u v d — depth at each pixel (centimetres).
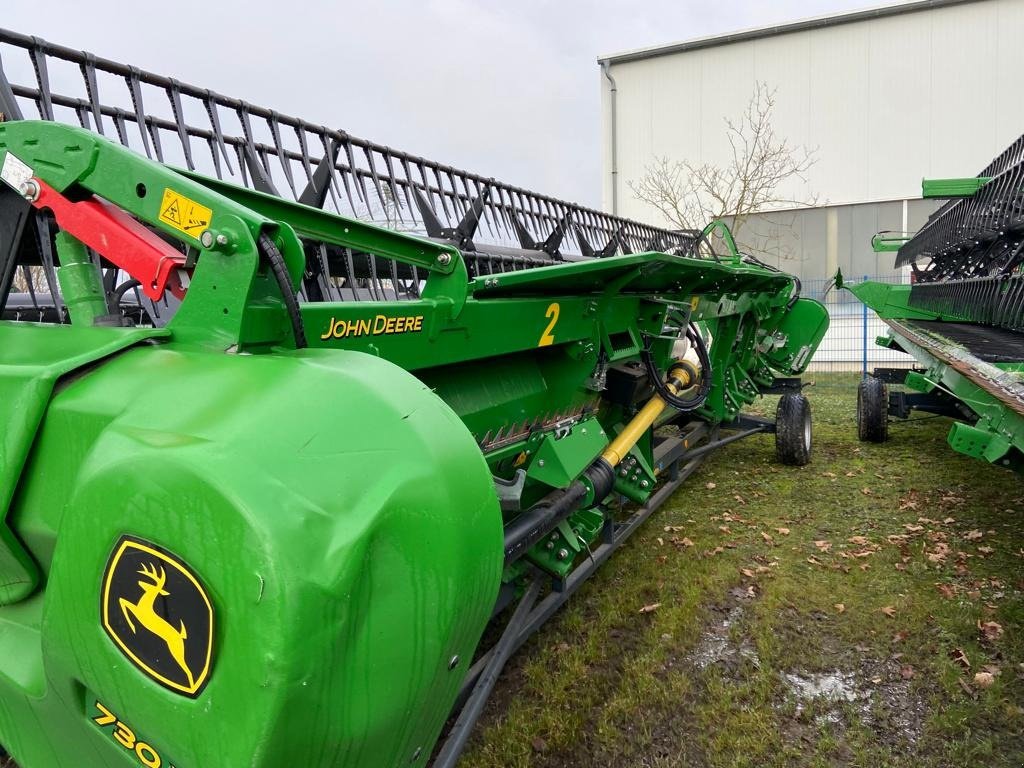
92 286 155
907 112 1519
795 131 1598
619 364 405
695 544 439
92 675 99
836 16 1512
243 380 104
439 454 103
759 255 1666
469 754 248
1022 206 536
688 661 306
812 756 246
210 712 85
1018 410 263
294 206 182
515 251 473
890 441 734
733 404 593
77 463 114
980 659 300
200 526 84
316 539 84
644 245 727
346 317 177
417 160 423
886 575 388
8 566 129
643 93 1695
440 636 99
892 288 833
